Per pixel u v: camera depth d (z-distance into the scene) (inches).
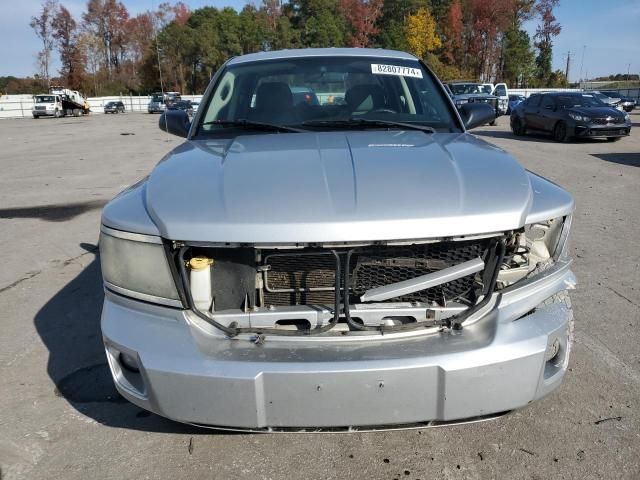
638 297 151.7
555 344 84.2
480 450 90.7
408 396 72.5
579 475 84.4
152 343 76.1
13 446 94.0
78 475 86.9
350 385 71.1
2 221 264.1
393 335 75.5
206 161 93.1
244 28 2815.0
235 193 78.7
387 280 78.4
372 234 71.8
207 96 130.3
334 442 93.4
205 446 93.1
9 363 123.2
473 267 76.7
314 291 78.8
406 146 97.6
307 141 103.0
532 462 87.6
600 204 270.7
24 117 1809.8
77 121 1413.6
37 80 2938.0
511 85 2696.9
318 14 2691.9
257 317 76.9
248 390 71.6
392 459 89.0
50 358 125.5
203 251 77.9
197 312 76.6
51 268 191.2
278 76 129.6
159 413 76.9
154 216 78.1
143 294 79.3
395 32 2415.1
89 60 3093.0
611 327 133.6
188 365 73.0
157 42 2910.9
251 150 97.8
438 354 72.6
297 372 70.6
